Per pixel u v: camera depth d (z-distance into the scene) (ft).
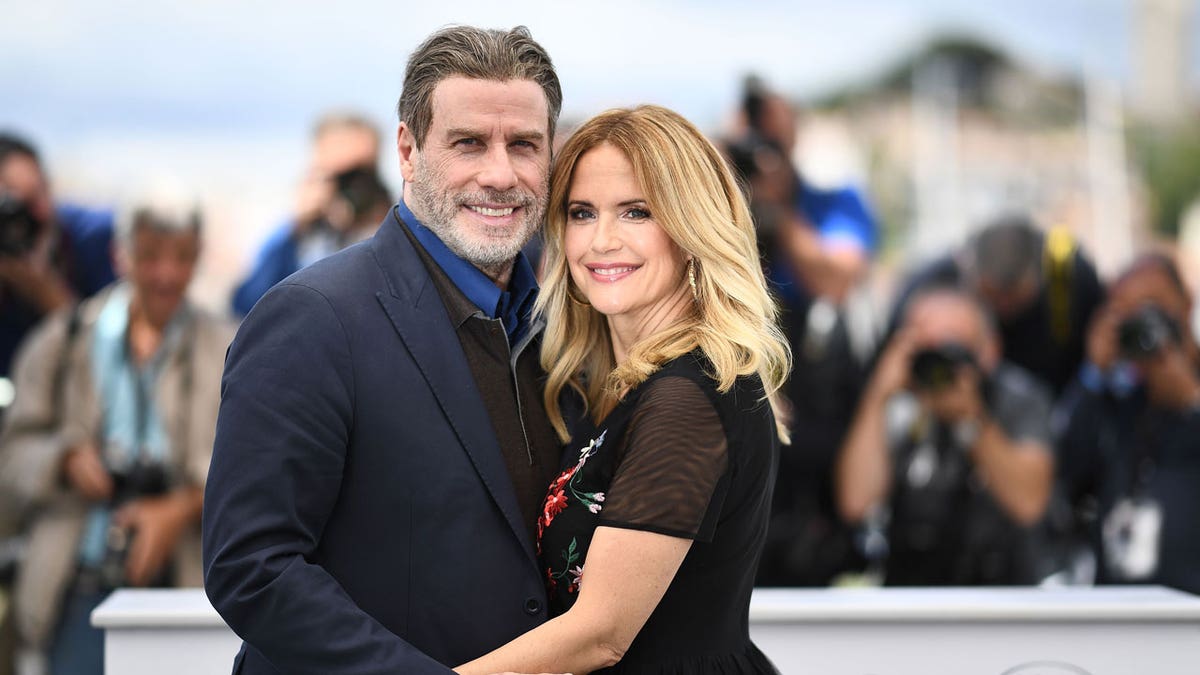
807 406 15.40
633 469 7.29
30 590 13.37
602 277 7.83
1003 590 10.00
